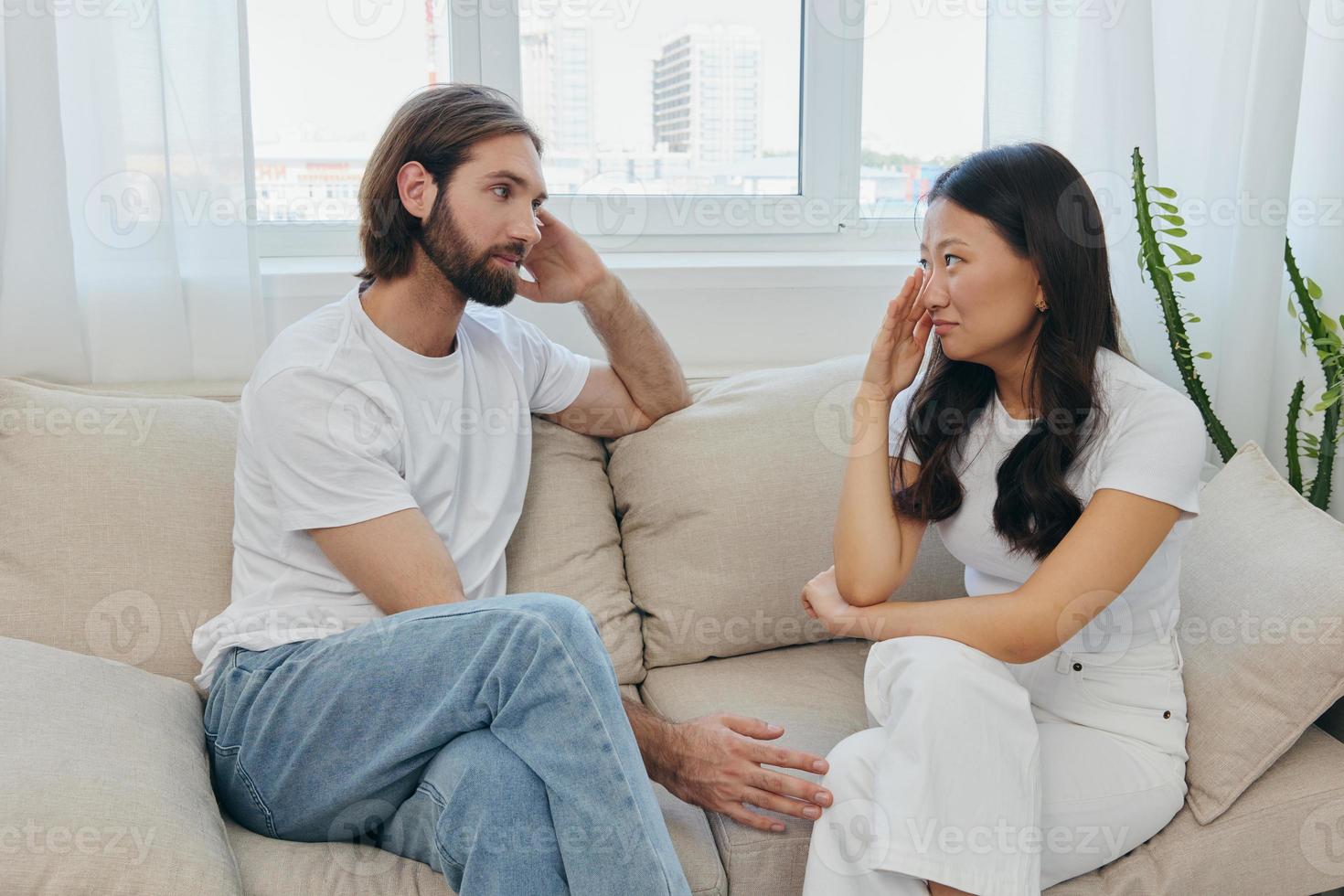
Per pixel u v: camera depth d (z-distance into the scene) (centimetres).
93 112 168
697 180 212
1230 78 193
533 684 112
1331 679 124
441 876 117
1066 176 124
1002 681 116
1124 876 123
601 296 162
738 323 202
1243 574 138
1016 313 126
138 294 173
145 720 122
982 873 110
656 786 134
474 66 196
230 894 106
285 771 121
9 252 166
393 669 118
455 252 139
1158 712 129
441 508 143
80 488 145
